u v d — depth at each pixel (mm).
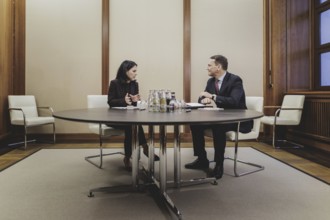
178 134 2088
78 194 1999
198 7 4523
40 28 4430
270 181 2289
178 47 4539
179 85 4555
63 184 2227
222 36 4539
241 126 2527
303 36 4340
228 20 4543
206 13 4531
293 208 1739
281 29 4398
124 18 4496
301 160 3047
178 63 4543
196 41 4535
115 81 2834
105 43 4438
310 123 3844
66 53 4465
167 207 1754
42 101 4457
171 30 4531
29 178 2377
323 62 4129
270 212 1681
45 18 4434
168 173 2535
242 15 4551
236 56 4555
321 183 2232
